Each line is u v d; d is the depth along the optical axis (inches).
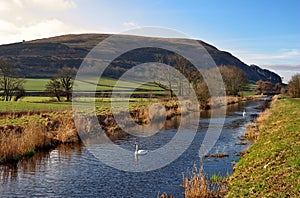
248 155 764.0
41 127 1048.8
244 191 504.7
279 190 452.4
